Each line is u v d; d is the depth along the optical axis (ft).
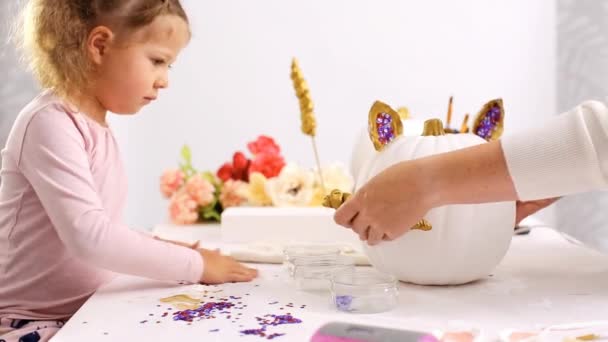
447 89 9.07
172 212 5.55
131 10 3.37
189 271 3.18
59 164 3.17
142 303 2.83
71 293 3.49
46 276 3.44
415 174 2.60
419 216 2.65
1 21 6.91
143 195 9.11
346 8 9.01
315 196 5.32
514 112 9.02
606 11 8.39
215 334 2.35
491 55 8.99
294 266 3.25
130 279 3.34
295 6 9.00
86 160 3.31
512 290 2.96
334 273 2.93
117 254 3.10
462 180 2.55
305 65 9.09
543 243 4.18
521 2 8.90
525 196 2.52
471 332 2.27
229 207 5.48
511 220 3.07
